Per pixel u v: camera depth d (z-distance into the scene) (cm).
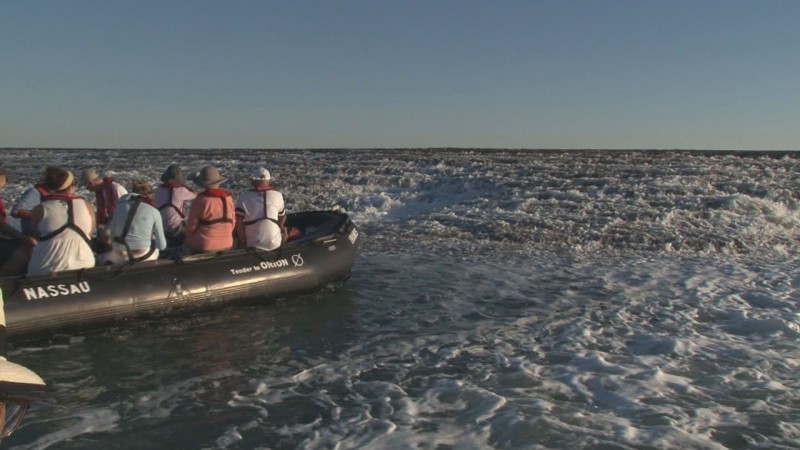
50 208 607
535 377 538
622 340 639
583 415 462
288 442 423
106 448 413
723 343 626
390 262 1019
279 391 510
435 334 659
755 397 495
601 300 792
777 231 1237
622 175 1805
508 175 1859
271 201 769
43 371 541
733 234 1195
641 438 426
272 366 565
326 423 452
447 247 1145
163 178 793
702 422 451
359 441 424
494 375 543
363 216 1534
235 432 437
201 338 635
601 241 1173
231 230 735
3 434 195
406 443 420
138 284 646
